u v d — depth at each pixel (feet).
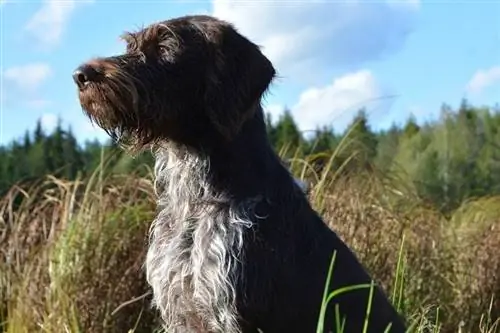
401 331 5.71
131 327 7.30
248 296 5.28
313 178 8.32
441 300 7.93
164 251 5.57
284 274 5.35
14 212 8.39
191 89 5.52
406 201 8.82
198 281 5.39
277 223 5.38
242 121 5.41
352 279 5.58
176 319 5.57
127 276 7.34
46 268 7.43
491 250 8.43
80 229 7.45
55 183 8.46
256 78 5.49
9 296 7.73
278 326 5.37
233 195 5.40
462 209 10.32
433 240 8.23
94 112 5.48
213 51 5.54
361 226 7.82
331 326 5.45
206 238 5.38
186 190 5.54
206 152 5.48
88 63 5.48
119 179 8.02
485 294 8.18
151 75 5.50
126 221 7.53
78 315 7.17
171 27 5.60
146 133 5.57
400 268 6.74
